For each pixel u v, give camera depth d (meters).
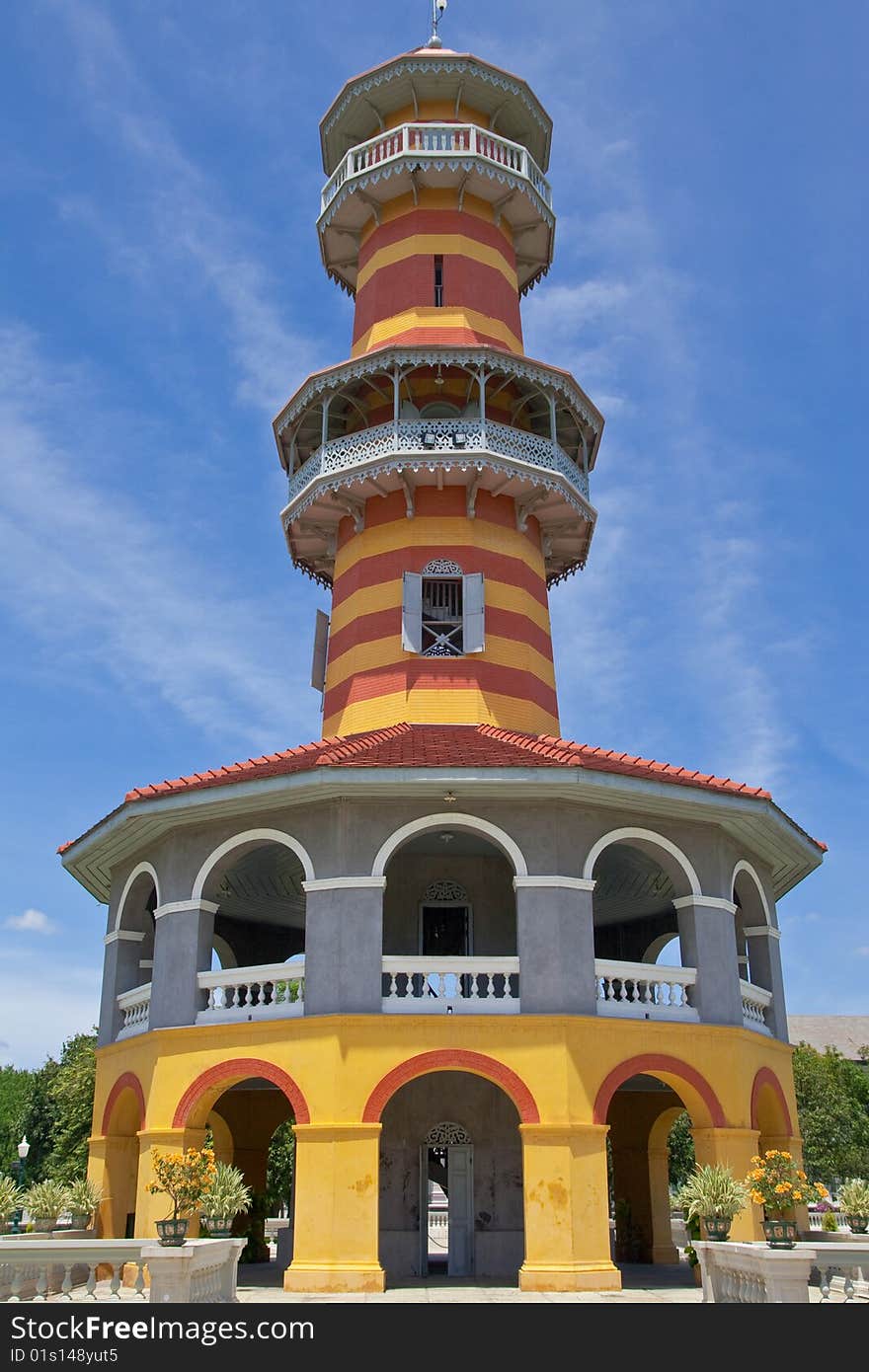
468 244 31.47
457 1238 23.31
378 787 22.17
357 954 21.72
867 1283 19.69
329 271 34.53
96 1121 25.70
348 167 31.88
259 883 28.08
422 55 31.44
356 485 28.25
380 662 27.56
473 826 22.61
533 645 28.44
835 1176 55.38
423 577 27.97
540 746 24.22
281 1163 45.75
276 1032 21.73
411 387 30.22
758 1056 24.12
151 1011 23.61
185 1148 21.86
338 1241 20.00
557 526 30.44
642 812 23.81
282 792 22.39
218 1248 17.64
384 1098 20.75
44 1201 23.41
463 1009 21.48
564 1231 20.11
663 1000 22.95
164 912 24.14
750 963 26.45
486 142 31.39
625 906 30.30
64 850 27.44
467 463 27.44
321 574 32.62
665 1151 29.20
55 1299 17.48
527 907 22.16
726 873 24.70
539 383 28.81
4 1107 84.81
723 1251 17.66
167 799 23.59
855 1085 65.62
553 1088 20.88
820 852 27.61
